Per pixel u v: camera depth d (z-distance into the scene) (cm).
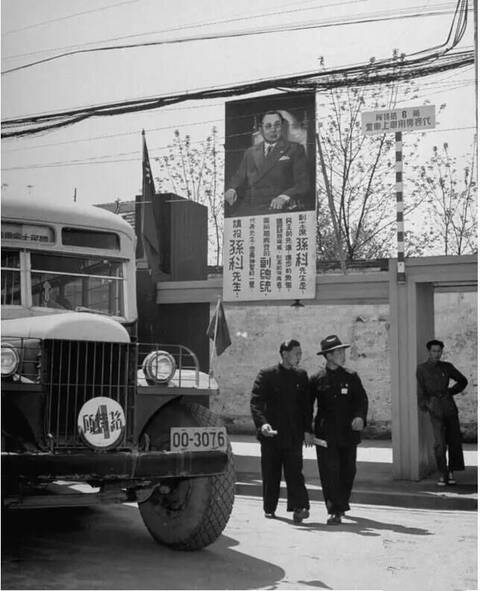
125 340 531
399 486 845
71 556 543
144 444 538
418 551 575
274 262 951
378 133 886
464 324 1334
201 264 1168
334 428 677
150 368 542
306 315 1451
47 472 479
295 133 955
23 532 624
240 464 1052
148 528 586
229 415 1506
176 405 584
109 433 507
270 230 955
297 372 686
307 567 527
